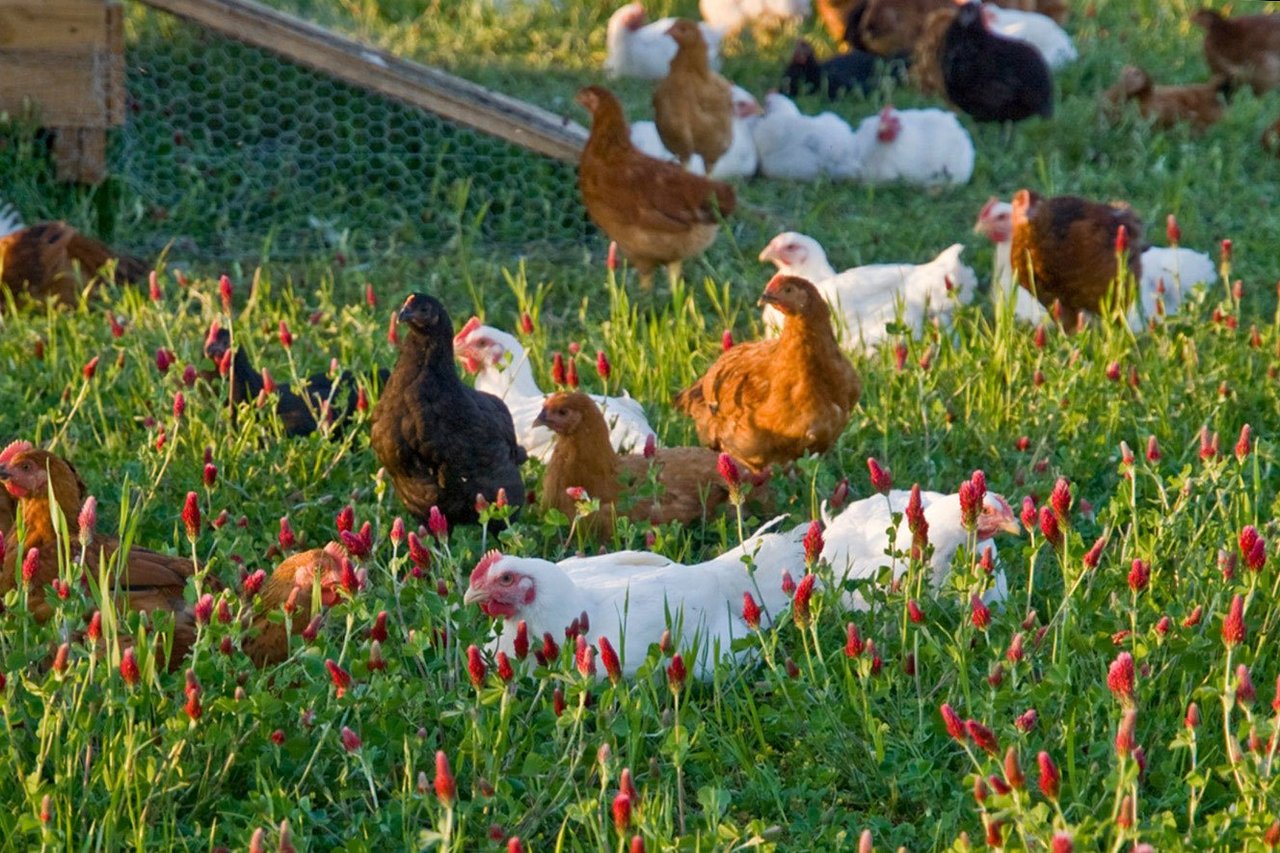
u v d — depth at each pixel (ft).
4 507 25.90
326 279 44.68
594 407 28.22
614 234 43.24
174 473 29.17
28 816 17.74
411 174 52.06
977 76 58.80
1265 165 56.80
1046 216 38.88
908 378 33.76
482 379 33.04
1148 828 18.08
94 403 32.94
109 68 46.96
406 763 19.16
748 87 66.69
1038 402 32.71
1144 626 22.52
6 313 40.57
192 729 19.22
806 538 21.20
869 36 67.82
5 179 46.50
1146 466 26.35
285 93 54.29
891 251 48.60
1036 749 20.36
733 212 43.68
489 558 22.49
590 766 20.17
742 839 19.26
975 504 21.38
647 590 23.39
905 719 21.45
